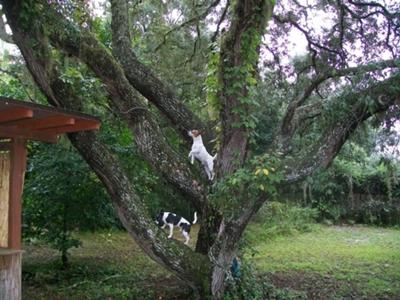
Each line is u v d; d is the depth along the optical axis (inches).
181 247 217.6
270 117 331.9
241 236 210.1
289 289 260.7
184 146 304.8
